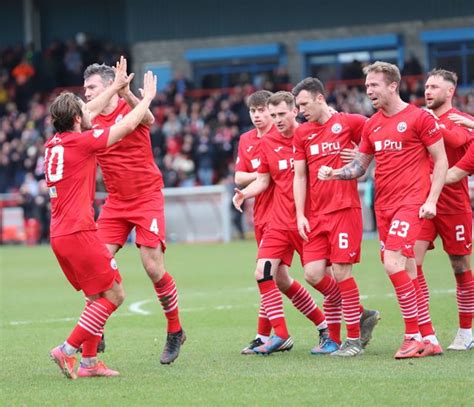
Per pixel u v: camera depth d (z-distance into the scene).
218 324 20.25
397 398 12.34
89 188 14.33
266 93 17.16
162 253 15.91
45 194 51.72
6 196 52.72
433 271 29.56
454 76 16.33
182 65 66.56
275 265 16.33
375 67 15.14
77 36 68.94
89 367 14.47
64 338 18.97
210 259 37.88
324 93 15.83
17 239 52.50
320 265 15.84
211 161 52.53
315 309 16.67
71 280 14.64
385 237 15.45
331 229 15.64
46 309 24.22
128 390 13.38
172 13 66.38
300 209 15.84
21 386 13.91
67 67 65.50
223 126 54.34
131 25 67.50
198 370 14.79
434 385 12.98
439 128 15.11
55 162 14.18
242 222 49.22
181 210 48.78
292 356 15.84
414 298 15.11
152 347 17.34
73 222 14.16
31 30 72.56
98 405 12.49
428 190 15.23
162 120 57.25
